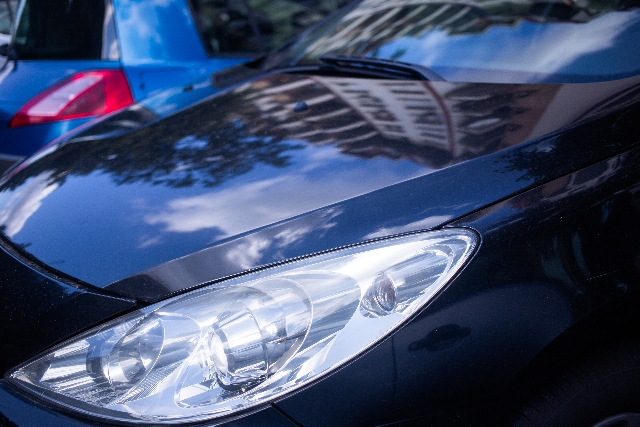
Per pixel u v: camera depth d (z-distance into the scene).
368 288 1.37
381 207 1.47
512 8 2.35
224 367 1.32
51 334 1.38
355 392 1.33
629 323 1.61
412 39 2.46
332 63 2.55
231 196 1.59
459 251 1.41
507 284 1.42
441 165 1.55
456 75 2.12
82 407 1.31
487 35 2.27
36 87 3.55
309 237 1.42
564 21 2.16
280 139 1.84
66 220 1.67
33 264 1.54
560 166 1.54
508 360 1.41
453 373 1.37
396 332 1.35
